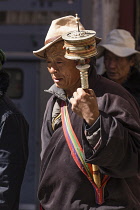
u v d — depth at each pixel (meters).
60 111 7.39
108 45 10.77
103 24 13.23
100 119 6.36
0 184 7.29
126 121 6.64
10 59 14.40
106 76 10.88
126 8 13.17
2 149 7.35
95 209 6.86
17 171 7.37
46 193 7.18
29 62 14.41
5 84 7.68
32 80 14.47
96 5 13.30
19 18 14.29
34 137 14.50
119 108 6.72
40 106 14.49
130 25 13.20
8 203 7.26
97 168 6.80
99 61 11.71
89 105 6.34
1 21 14.29
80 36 6.38
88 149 6.46
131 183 7.05
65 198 6.99
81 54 6.34
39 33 14.28
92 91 6.40
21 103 14.53
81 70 6.37
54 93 7.35
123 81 10.68
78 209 6.89
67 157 6.96
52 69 7.04
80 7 13.54
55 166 7.03
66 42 6.43
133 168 6.62
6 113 7.45
